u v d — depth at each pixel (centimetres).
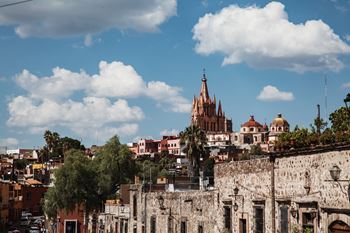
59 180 9225
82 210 10206
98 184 9300
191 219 4356
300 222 2670
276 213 2903
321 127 2895
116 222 7081
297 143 2806
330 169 2394
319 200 2520
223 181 3681
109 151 9688
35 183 17700
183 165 16388
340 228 2375
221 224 3691
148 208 5559
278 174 2900
